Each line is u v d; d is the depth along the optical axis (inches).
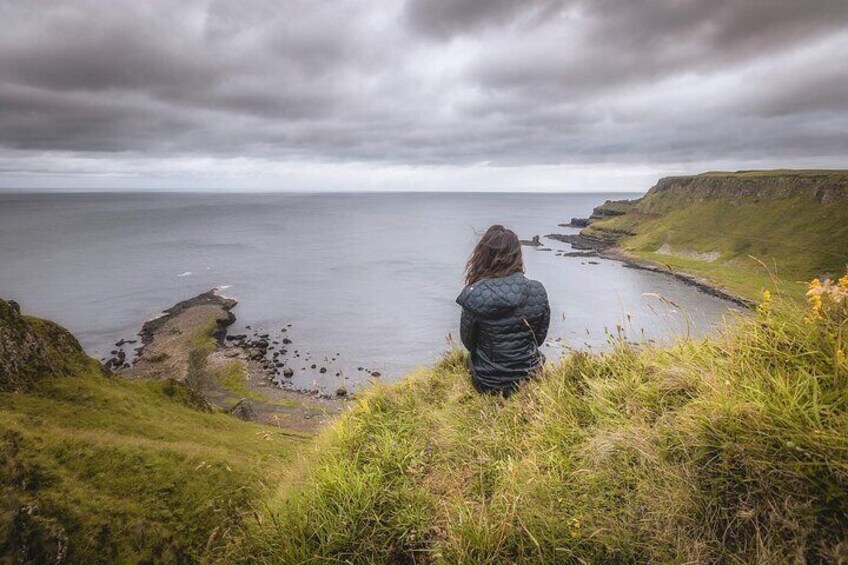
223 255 7111.2
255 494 237.3
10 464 246.7
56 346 837.8
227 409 1616.6
